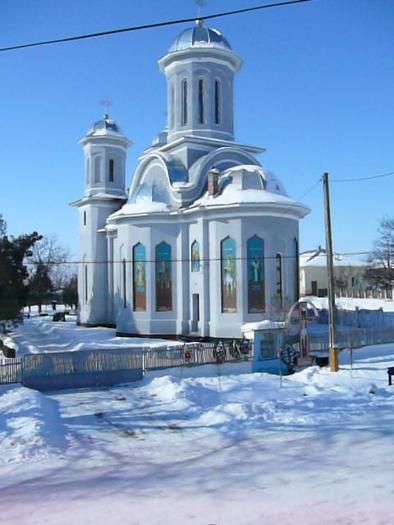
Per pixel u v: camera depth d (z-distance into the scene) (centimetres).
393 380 2011
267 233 3084
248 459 1087
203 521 746
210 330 3159
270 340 2411
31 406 1577
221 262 3131
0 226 3572
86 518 773
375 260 7369
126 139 4666
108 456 1141
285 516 754
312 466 1015
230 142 3669
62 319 5628
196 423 1436
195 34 3722
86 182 4662
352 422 1395
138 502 838
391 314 3981
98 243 4478
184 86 3738
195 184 3403
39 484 957
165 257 3406
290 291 3148
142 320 3412
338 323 3728
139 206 3494
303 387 1875
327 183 2264
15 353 2761
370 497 824
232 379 2048
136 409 1617
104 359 2081
